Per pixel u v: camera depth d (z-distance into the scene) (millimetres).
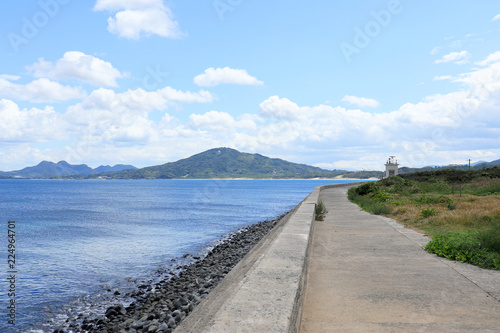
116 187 164750
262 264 4543
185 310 7969
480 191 29047
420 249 8023
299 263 4594
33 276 13195
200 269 13562
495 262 6250
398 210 15781
